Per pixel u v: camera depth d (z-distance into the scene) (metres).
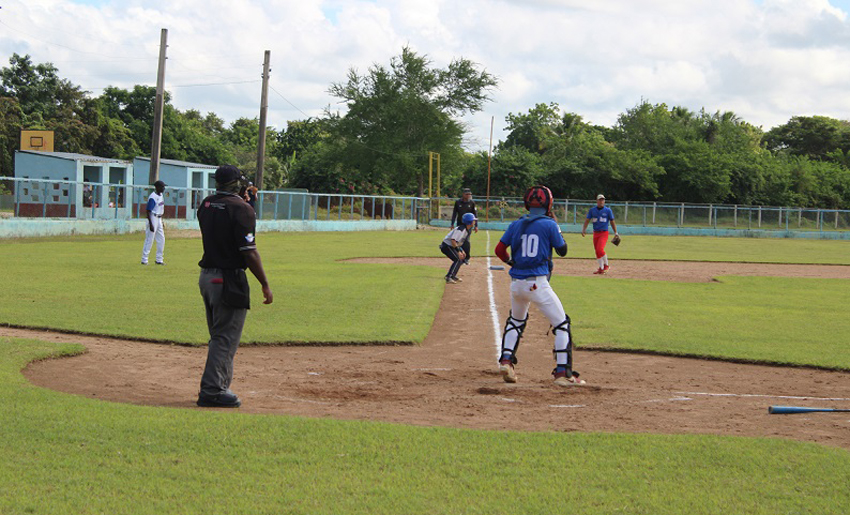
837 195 81.31
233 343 7.43
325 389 8.38
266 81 44.59
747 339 12.12
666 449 5.96
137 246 28.55
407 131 71.75
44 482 4.92
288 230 46.47
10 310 12.65
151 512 4.50
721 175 77.06
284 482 5.04
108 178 48.25
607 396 8.35
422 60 72.06
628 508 4.73
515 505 4.73
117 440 5.82
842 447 6.37
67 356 9.62
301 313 13.73
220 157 83.94
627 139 90.75
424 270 22.86
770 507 4.79
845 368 10.09
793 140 107.81
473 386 8.74
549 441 6.13
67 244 28.20
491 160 75.50
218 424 6.35
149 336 10.96
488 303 16.31
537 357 10.77
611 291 18.78
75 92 74.12
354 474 5.23
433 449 5.82
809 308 16.28
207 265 7.32
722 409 7.81
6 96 72.75
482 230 61.12
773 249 41.94
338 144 73.12
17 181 32.75
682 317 14.58
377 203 57.91
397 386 8.66
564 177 76.06
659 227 63.62
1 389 7.38
